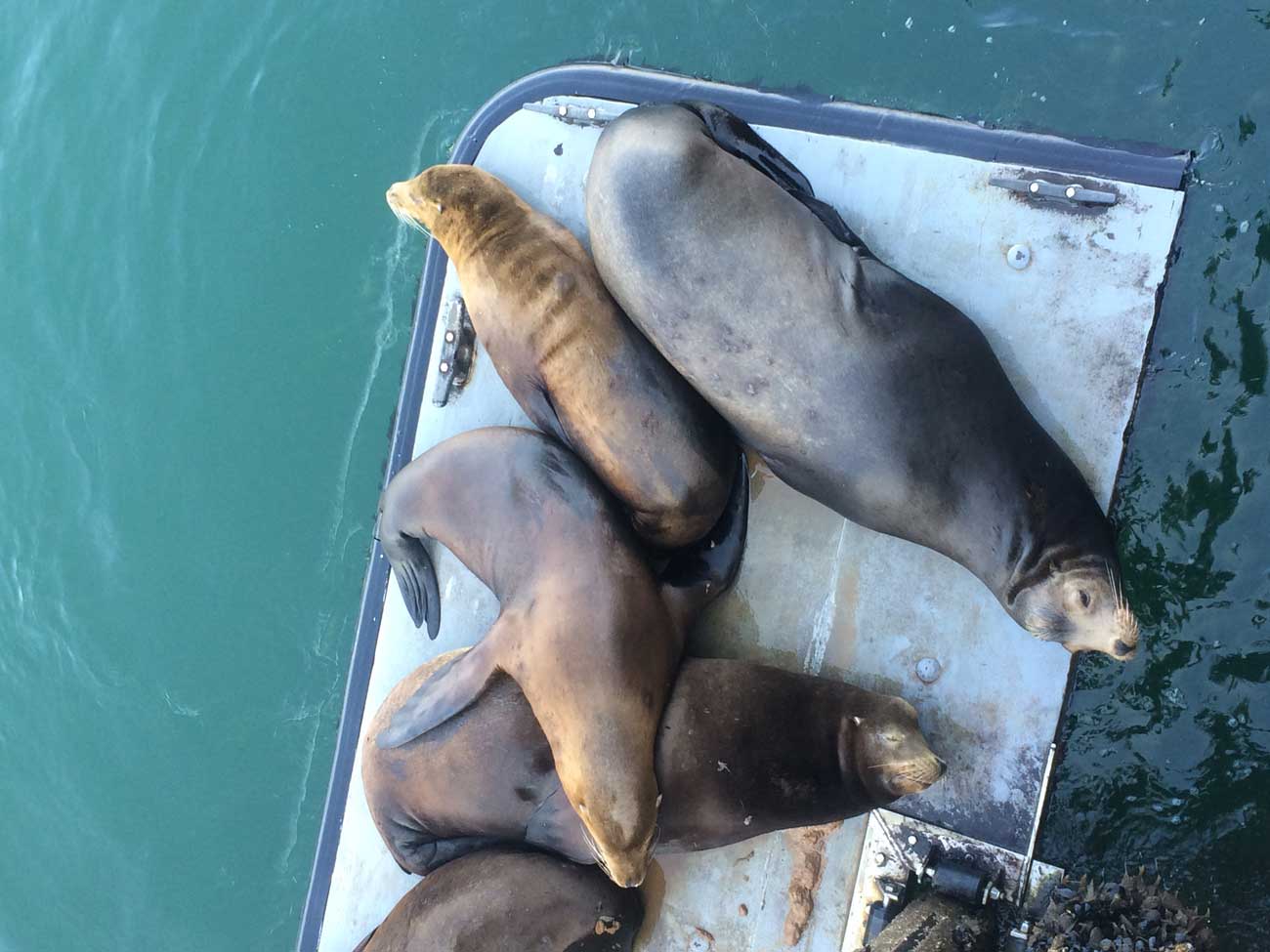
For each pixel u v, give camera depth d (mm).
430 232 6496
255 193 7422
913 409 5168
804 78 6422
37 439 7898
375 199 7199
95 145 7805
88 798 7895
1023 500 5219
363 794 6773
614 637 5328
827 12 6371
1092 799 5957
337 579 7301
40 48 7977
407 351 7113
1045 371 5902
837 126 6301
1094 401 5848
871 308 5301
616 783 5191
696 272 5113
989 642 5934
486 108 6875
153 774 7762
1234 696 5805
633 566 5504
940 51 6227
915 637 6035
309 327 7352
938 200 6094
